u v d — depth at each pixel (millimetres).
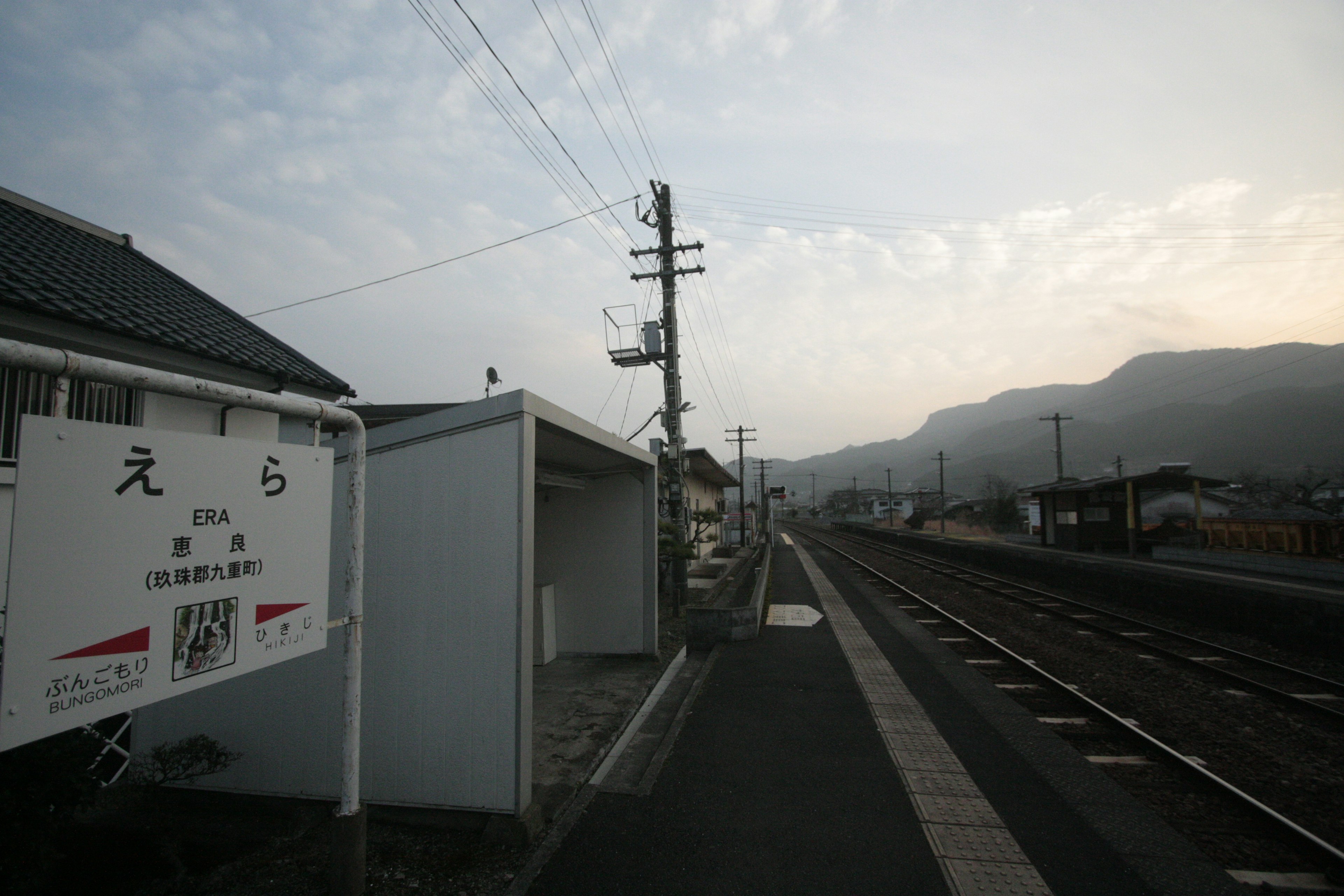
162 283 6758
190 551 2475
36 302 3928
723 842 3742
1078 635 10094
